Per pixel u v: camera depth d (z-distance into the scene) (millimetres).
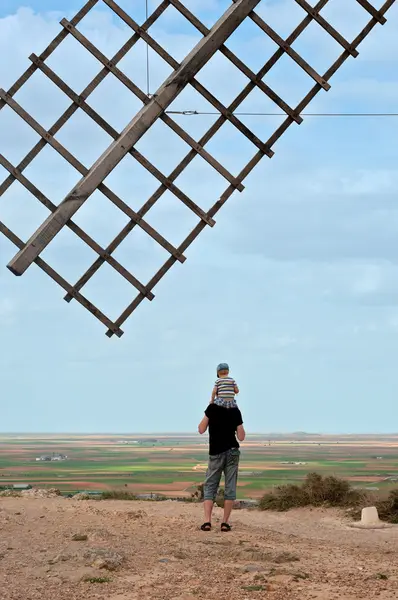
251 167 13180
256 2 13070
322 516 19859
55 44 12867
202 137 13062
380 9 13531
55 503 16422
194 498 24125
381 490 21312
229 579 9656
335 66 13445
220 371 13859
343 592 9133
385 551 13125
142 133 12852
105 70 13008
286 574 9969
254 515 18984
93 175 12648
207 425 13836
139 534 12594
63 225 12586
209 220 12953
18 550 10773
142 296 12719
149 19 13086
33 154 12812
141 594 8711
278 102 13289
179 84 12938
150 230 12773
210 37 12977
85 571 9586
